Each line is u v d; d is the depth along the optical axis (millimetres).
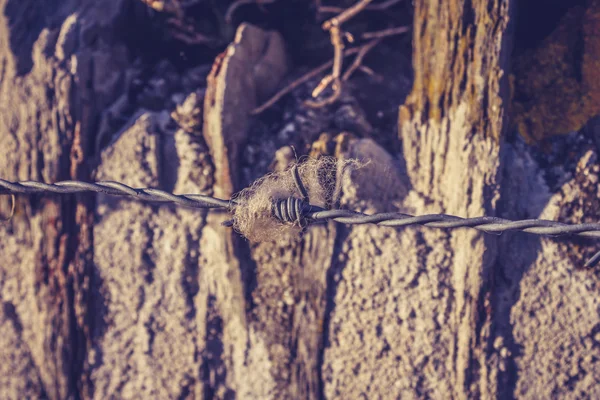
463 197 788
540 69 856
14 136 882
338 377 865
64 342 914
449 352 829
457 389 832
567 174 816
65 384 927
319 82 943
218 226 856
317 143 857
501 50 751
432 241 817
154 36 960
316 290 846
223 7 971
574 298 811
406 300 832
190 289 890
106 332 917
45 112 866
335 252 839
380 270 832
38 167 879
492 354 821
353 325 849
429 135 808
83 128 876
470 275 803
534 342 824
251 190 576
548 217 806
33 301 920
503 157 784
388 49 963
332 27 906
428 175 814
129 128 880
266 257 859
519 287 817
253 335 880
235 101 858
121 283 901
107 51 896
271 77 929
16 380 948
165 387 911
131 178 880
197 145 873
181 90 928
